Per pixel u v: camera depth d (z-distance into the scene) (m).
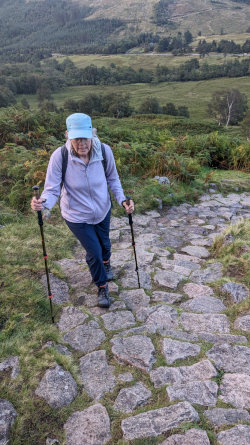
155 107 107.19
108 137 10.74
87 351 3.19
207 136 12.25
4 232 5.29
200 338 3.28
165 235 6.09
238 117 104.00
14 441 2.35
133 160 9.20
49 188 3.30
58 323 3.54
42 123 10.65
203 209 7.68
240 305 3.70
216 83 174.38
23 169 7.19
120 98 111.50
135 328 3.42
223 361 2.99
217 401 2.61
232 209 7.76
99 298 3.80
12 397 2.63
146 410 2.56
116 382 2.83
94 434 2.41
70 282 4.29
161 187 8.06
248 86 161.62
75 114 3.14
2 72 195.62
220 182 9.50
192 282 4.32
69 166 3.31
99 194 3.47
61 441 2.38
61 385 2.76
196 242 5.80
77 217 3.48
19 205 6.34
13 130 9.84
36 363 2.93
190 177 9.16
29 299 3.68
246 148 11.59
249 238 5.11
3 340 3.16
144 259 4.92
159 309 3.72
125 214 6.84
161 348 3.16
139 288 4.19
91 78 193.62
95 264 3.64
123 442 2.32
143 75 195.62
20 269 4.28
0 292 3.75
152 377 2.85
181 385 2.75
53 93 169.00
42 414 2.54
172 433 2.36
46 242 5.19
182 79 189.25
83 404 2.64
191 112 118.25
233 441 2.29
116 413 2.56
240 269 4.43
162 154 9.38
